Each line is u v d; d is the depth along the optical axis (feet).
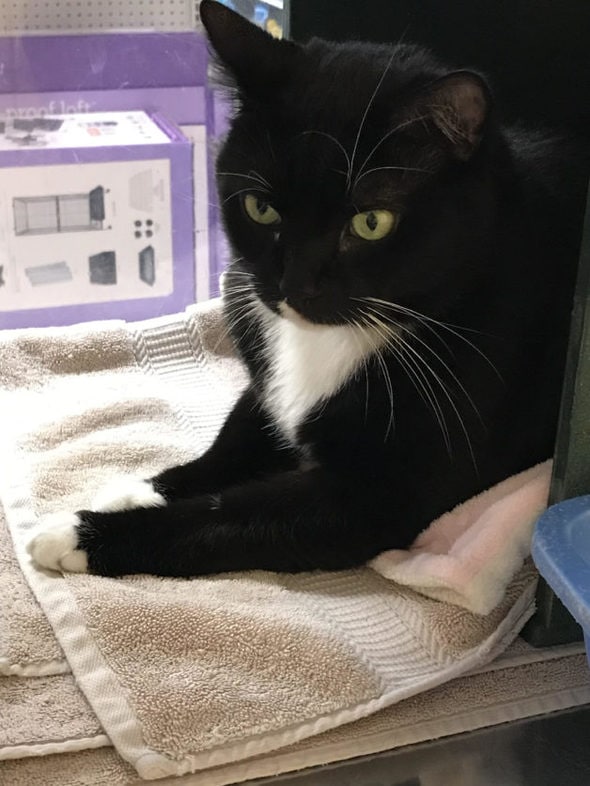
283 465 1.83
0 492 1.78
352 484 1.56
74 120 2.65
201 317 2.37
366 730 1.37
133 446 1.92
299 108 1.44
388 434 1.55
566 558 1.28
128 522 1.58
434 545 1.61
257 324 1.78
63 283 2.62
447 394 1.54
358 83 1.45
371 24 1.97
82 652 1.38
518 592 1.54
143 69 2.66
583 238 1.31
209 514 1.58
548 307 1.61
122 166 2.55
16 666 1.38
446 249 1.46
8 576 1.57
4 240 2.52
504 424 1.62
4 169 2.45
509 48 1.97
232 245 1.63
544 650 1.54
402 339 1.55
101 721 1.29
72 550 1.54
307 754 1.32
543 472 1.61
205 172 2.65
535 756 1.38
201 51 2.61
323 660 1.38
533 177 1.62
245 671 1.37
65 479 1.81
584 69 1.88
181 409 2.12
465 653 1.46
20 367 2.21
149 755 1.25
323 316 1.48
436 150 1.41
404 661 1.44
